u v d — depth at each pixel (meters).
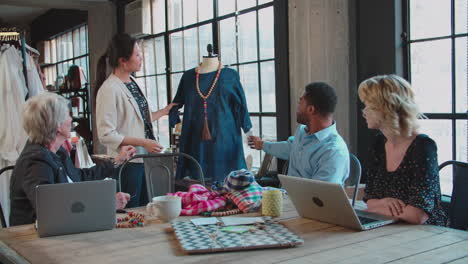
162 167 2.79
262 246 1.45
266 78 4.08
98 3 6.50
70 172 2.19
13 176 1.97
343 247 1.45
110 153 2.90
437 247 1.42
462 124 2.68
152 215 1.94
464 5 2.62
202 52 4.93
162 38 5.60
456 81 2.69
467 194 1.88
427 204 1.70
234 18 4.42
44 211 1.64
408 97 1.82
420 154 1.78
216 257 1.38
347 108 3.19
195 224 1.71
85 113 7.01
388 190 1.90
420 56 2.86
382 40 2.97
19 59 3.93
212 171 3.33
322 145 2.29
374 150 2.01
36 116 1.95
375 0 3.00
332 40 3.19
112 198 1.72
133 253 1.44
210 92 3.32
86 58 7.66
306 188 1.72
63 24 8.31
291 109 3.61
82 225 1.68
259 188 2.04
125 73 3.02
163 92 5.69
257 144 2.93
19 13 9.17
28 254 1.46
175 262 1.34
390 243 1.47
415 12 2.87
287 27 3.62
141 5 5.81
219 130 3.31
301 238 1.52
